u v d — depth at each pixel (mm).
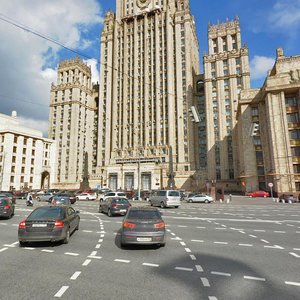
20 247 9539
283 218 18328
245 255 8289
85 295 5215
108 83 95875
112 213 19562
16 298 5086
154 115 86125
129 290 5453
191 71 85500
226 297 5098
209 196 38250
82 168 101125
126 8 98875
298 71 44938
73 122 99938
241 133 56406
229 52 78375
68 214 11250
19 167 79938
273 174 43812
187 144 80312
